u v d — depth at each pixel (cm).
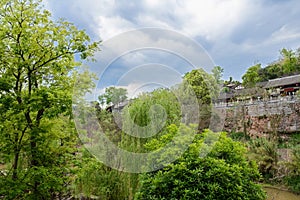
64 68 387
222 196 276
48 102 342
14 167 365
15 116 356
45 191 369
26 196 350
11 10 344
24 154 379
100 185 376
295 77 1877
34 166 350
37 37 349
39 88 372
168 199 280
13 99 346
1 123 348
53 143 398
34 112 386
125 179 359
